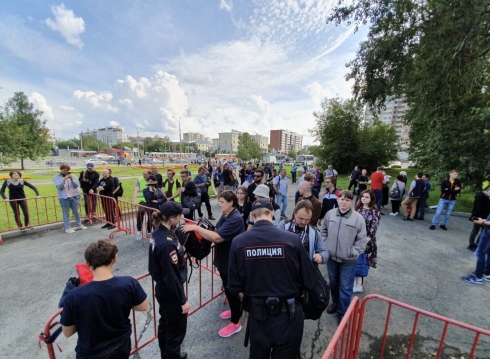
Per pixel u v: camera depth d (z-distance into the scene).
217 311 3.18
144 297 1.70
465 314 3.15
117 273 4.12
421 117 9.87
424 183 7.65
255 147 68.44
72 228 6.26
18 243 5.40
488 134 8.23
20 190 5.91
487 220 3.75
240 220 2.62
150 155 90.31
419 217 7.91
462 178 8.67
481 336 2.77
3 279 3.90
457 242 5.80
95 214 6.81
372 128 25.53
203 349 2.53
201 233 2.48
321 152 26.39
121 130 144.00
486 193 5.01
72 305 1.44
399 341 2.67
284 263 1.65
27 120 37.00
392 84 12.05
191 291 3.66
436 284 3.89
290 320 1.64
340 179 21.23
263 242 1.68
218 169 13.48
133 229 5.91
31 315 3.06
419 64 9.85
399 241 5.84
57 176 5.98
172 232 2.20
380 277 4.11
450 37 8.14
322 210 4.55
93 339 1.49
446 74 8.57
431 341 2.68
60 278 3.95
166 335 2.18
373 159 24.84
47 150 39.09
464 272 4.29
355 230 2.84
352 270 2.88
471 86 8.23
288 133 162.62
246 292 1.70
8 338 2.66
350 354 2.03
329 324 2.95
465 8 7.56
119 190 6.66
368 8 11.17
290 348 1.64
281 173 7.73
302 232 2.53
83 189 6.88
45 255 4.79
